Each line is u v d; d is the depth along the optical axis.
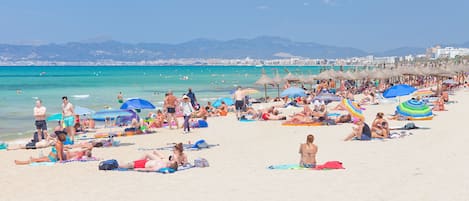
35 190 11.97
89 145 16.97
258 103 41.84
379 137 19.50
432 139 18.95
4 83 83.75
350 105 21.53
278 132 23.02
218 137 21.86
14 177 13.60
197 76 128.50
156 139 21.58
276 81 46.53
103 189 11.79
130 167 14.17
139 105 21.48
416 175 12.55
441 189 11.04
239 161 15.27
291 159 15.55
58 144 15.93
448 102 38.31
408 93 26.73
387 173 12.86
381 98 40.09
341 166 13.73
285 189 11.34
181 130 24.67
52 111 37.16
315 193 10.92
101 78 109.94
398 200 10.18
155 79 105.00
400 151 16.36
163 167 13.73
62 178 13.28
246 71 197.88
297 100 39.94
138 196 11.01
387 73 56.78
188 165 14.41
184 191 11.39
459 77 67.94
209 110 32.88
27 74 142.00
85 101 46.03
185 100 24.12
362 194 10.73
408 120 26.23
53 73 155.25
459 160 14.49
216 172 13.53
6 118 32.78
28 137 24.50
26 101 46.12
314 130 23.25
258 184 11.93
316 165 13.99
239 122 27.97
